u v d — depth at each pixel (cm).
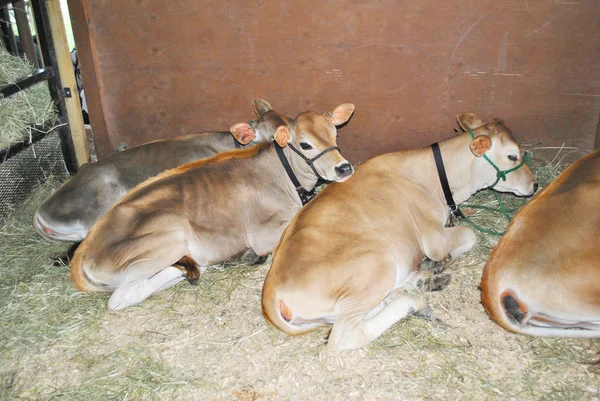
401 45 341
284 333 254
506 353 241
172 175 283
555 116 351
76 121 381
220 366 241
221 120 372
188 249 277
